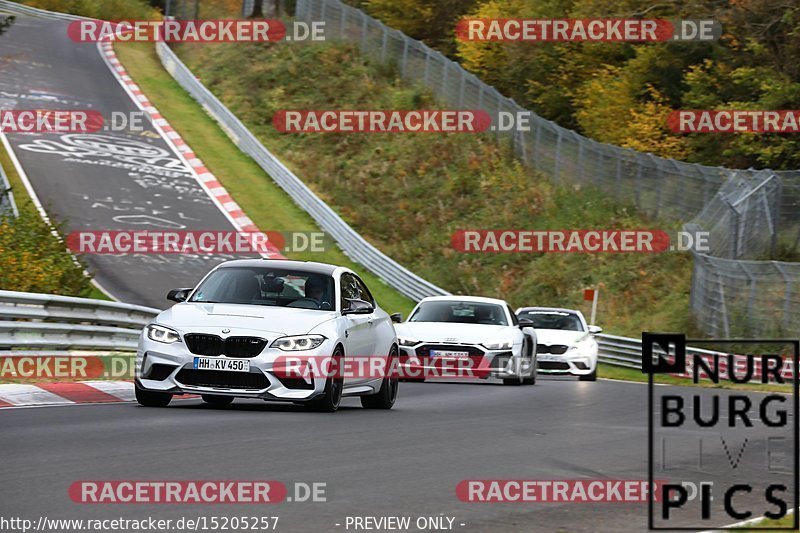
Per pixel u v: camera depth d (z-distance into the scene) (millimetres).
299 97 195500
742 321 101812
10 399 43406
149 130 172750
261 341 41312
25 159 144250
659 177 133375
